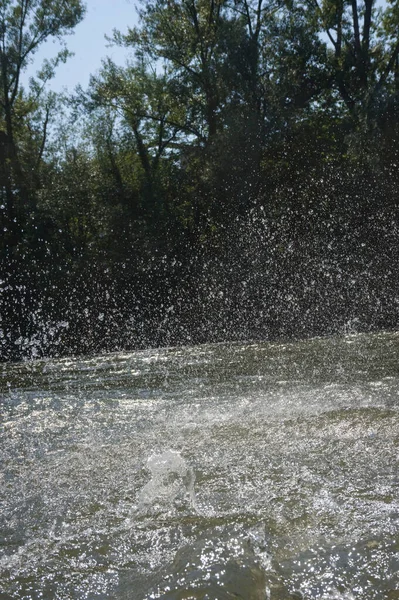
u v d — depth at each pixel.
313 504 2.48
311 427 3.68
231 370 6.80
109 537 2.31
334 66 24.72
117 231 24.20
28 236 24.28
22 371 8.72
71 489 2.89
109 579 1.98
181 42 26.52
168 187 25.80
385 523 2.26
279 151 23.89
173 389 5.74
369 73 25.59
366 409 4.05
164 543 2.21
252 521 2.34
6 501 2.77
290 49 24.45
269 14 25.56
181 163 26.39
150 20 26.56
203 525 2.34
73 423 4.43
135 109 27.33
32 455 3.55
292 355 7.73
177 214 24.33
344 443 3.31
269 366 6.85
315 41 24.64
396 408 4.04
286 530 2.25
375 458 3.03
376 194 22.00
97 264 23.02
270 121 23.77
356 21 25.25
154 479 2.92
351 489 2.63
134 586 1.90
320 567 1.95
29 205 25.03
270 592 1.81
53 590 1.92
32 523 2.49
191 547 2.13
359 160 22.42
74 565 2.09
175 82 26.09
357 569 1.93
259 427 3.79
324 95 25.61
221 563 1.97
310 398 4.64
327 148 23.89
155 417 4.42
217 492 2.69
